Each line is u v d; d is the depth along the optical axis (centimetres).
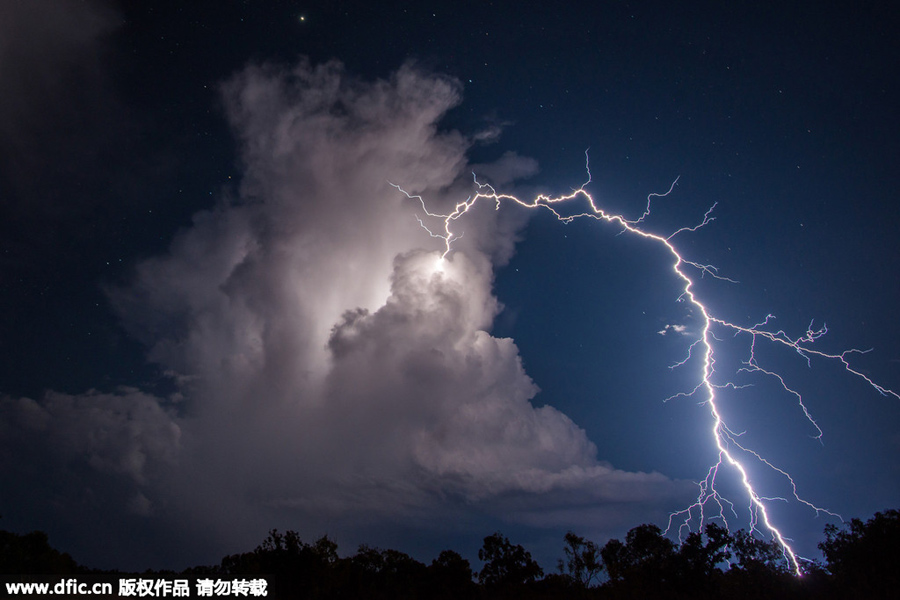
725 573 2442
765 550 2428
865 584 2034
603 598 2411
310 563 2191
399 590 2548
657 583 2439
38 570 1867
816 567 2277
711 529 2511
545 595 2520
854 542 2191
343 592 2317
